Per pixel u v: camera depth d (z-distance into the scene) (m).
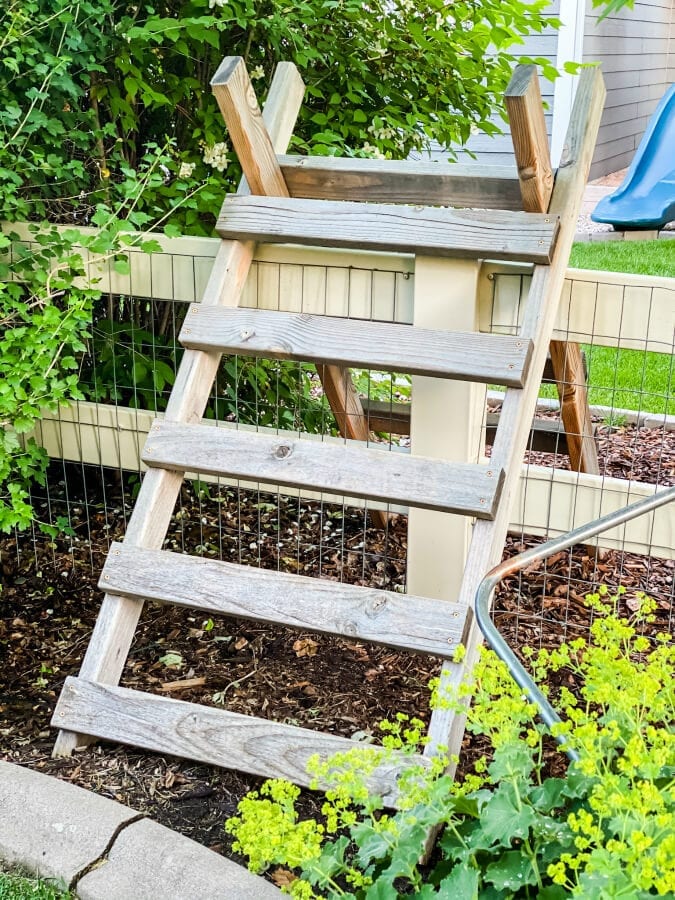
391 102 3.74
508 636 2.97
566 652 1.76
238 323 2.61
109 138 3.70
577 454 3.38
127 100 3.44
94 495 3.94
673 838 1.25
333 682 2.73
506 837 1.52
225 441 2.54
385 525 3.62
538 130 2.33
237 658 2.87
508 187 2.54
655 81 14.91
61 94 3.23
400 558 3.53
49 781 2.18
